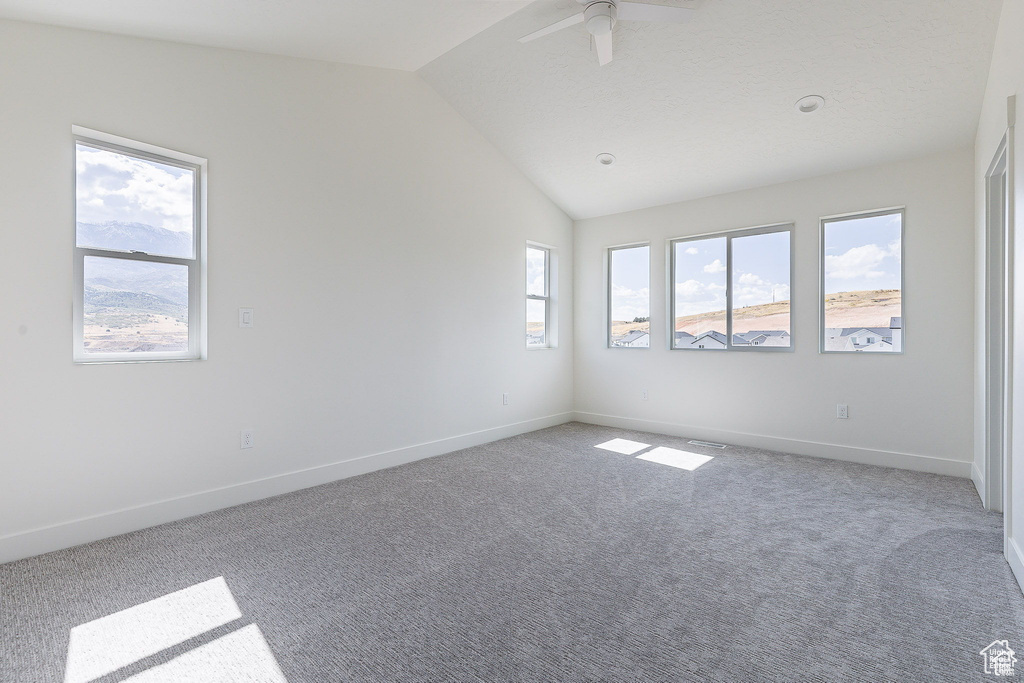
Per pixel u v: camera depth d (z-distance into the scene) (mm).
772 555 2357
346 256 3586
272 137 3182
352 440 3643
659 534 2605
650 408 5242
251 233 3084
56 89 2375
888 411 3895
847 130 3605
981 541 2504
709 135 3943
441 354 4285
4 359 2248
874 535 2586
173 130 2750
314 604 1938
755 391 4547
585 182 5008
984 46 2756
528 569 2227
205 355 2906
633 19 2621
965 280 3570
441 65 3854
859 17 2750
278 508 2977
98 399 2516
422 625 1797
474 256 4582
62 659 1605
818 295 4195
